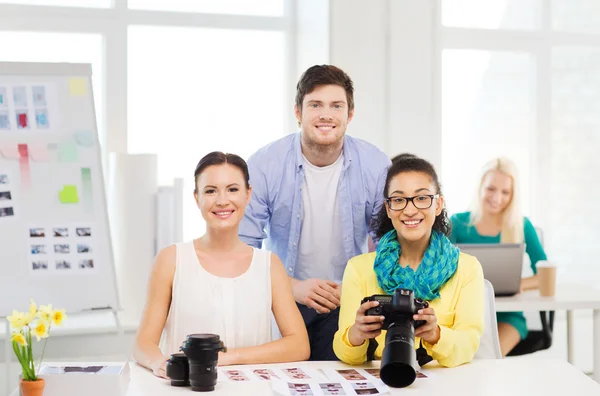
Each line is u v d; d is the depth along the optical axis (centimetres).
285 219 282
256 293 229
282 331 232
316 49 417
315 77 263
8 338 263
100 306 266
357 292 227
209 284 227
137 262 369
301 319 233
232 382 197
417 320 198
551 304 330
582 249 459
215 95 427
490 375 204
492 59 450
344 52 409
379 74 416
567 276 463
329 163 276
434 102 435
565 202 460
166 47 419
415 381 198
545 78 456
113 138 412
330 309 256
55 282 262
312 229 281
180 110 422
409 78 421
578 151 459
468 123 450
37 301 261
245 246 236
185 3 420
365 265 230
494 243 355
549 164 459
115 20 409
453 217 391
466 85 448
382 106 417
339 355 216
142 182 369
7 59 399
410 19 419
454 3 445
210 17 422
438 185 225
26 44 402
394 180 221
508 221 382
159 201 371
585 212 459
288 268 284
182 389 191
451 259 222
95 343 357
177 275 228
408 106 421
